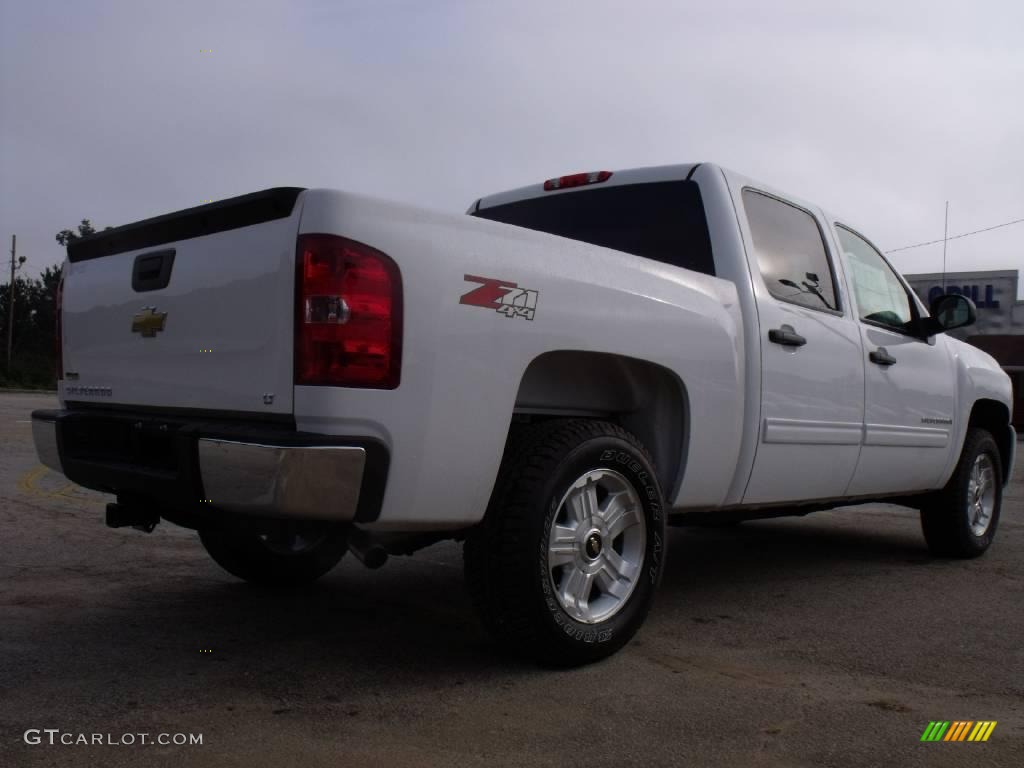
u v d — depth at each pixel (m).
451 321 2.97
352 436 2.76
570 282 3.34
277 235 2.89
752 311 4.16
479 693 3.12
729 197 4.34
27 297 50.53
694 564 5.67
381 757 2.60
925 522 5.95
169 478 3.10
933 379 5.52
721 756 2.67
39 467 8.88
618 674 3.38
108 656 3.44
